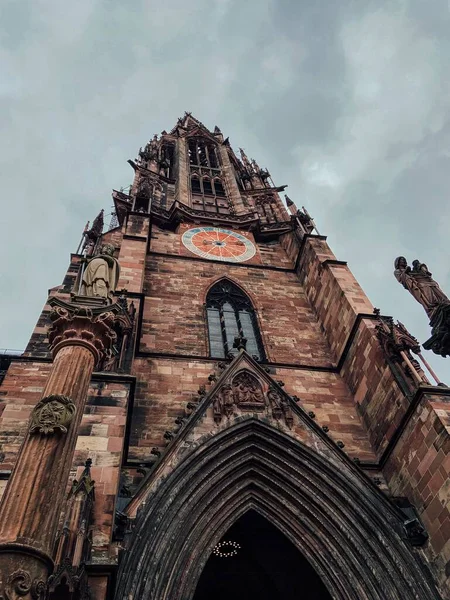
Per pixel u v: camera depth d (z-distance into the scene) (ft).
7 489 32.01
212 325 96.43
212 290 106.22
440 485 54.75
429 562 52.39
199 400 65.87
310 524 57.41
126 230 114.01
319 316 100.07
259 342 93.35
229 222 135.64
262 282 112.06
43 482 32.19
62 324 46.68
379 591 50.78
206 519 54.75
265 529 70.13
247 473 60.64
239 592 69.31
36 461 33.47
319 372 84.02
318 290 102.94
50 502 31.50
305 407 76.23
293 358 88.99
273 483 60.23
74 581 33.65
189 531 52.39
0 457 50.49
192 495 54.54
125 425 50.93
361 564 53.16
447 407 58.49
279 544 70.33
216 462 58.54
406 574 50.80
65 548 36.52
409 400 63.82
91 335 45.96
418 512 57.36
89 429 49.47
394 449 64.08
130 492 52.39
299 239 122.01
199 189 176.14
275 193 174.19
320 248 110.22
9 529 29.04
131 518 48.06
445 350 64.18
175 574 47.85
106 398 53.83
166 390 72.84
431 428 57.88
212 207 161.79
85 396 41.42
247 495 59.67
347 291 90.27
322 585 65.36
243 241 130.11
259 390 68.80
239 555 70.90
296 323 99.50
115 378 56.59
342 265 101.40
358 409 76.64
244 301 105.70
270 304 104.37
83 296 51.06
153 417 67.67
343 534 55.42
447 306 63.10
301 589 66.39
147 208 134.21
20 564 27.22
